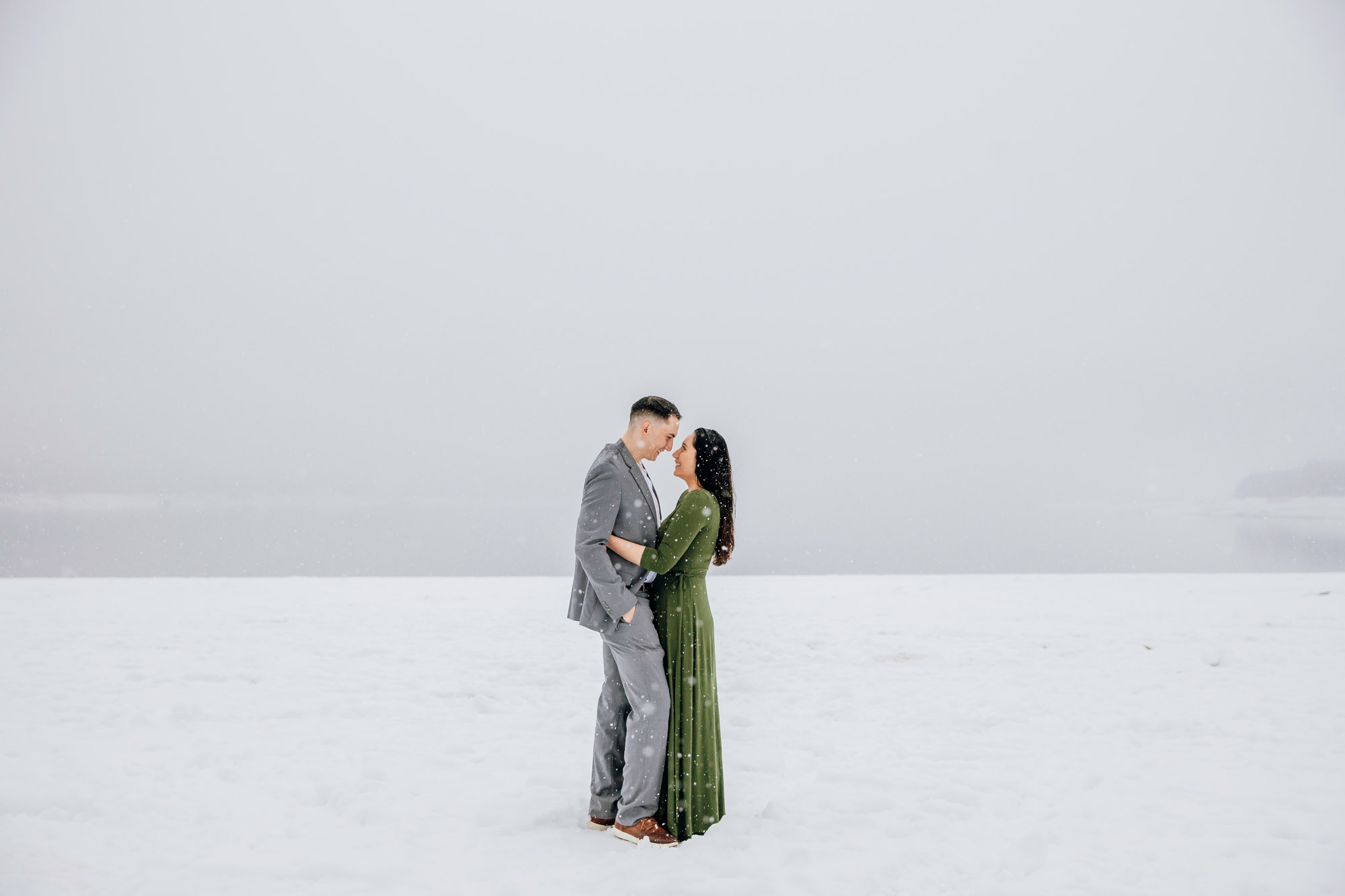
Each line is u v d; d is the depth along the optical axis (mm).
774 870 2662
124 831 2979
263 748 4047
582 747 4125
